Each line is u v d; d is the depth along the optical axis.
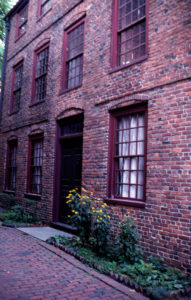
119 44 6.88
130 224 5.11
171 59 5.27
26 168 10.34
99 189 6.65
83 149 7.33
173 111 5.13
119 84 6.41
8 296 3.54
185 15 5.14
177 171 4.93
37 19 10.72
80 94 7.72
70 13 8.66
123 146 6.39
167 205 5.01
